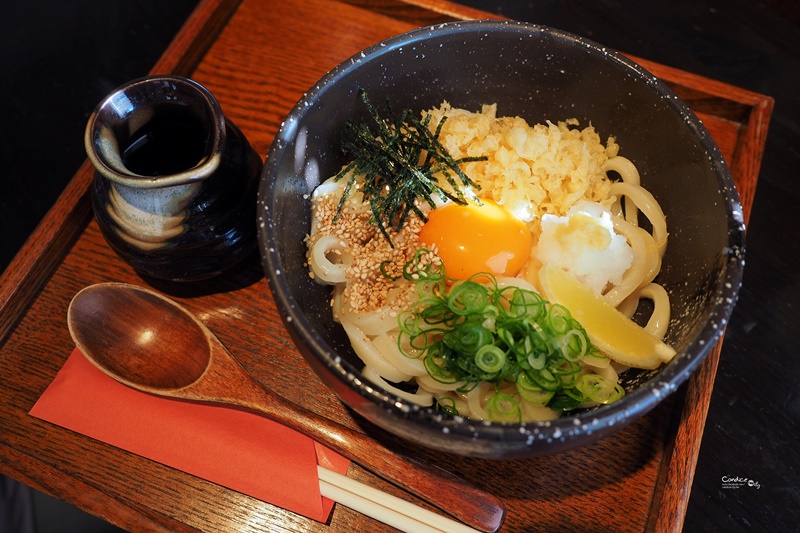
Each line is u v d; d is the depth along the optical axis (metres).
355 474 0.31
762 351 0.37
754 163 0.37
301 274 0.31
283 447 0.31
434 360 0.30
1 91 0.45
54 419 0.31
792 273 0.39
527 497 0.30
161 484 0.31
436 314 0.30
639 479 0.31
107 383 0.32
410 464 0.30
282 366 0.33
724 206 0.28
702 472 0.34
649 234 0.33
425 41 0.31
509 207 0.34
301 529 0.30
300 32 0.40
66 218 0.35
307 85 0.39
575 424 0.24
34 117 0.44
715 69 0.44
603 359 0.30
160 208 0.30
